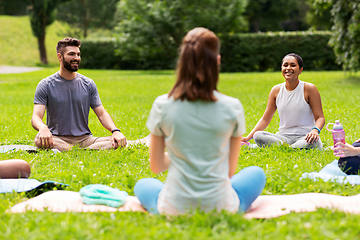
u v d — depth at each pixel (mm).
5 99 11133
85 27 41312
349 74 15461
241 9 23109
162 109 2236
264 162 3926
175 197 2328
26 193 3158
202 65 2158
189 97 2158
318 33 22359
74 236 2160
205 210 2318
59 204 2807
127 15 23484
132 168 3895
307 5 45219
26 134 6062
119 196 2875
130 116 7742
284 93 4797
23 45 35281
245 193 2576
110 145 4781
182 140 2225
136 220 2434
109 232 2248
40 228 2260
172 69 25250
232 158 2414
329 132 5660
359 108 7660
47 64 32688
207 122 2195
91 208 2723
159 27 22125
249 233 2158
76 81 4910
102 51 27078
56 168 3883
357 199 2770
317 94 4656
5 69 26375
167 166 2488
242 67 23641
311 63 22656
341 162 3555
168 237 2121
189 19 22297
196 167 2246
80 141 4945
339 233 2197
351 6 12719
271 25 43656
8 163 3434
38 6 31547
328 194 2908
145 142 5012
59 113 4848
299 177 3352
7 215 2518
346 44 13234
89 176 3510
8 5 41344
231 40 23438
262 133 4758
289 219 2406
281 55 23016
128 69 27031
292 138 4762
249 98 10109
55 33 41812
